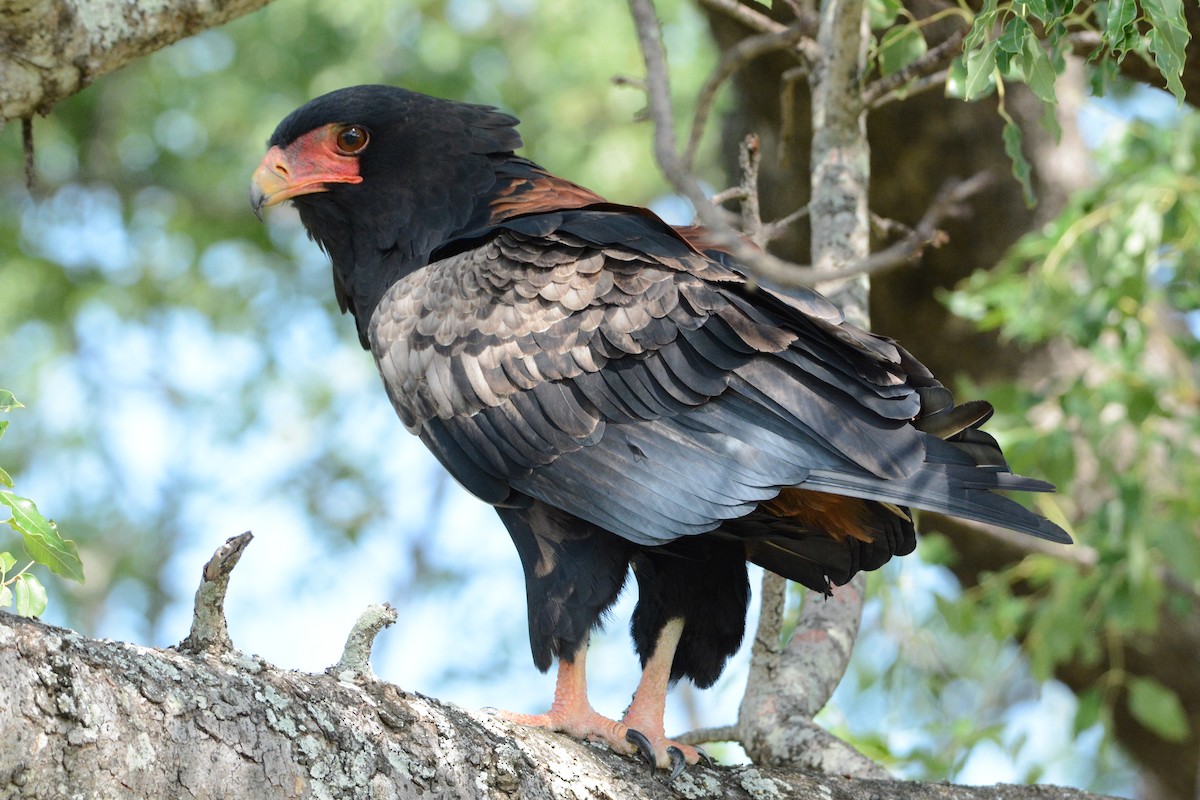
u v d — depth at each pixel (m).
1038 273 11.64
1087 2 8.98
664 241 7.40
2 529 18.33
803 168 13.23
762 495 6.82
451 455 7.44
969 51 6.91
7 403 5.81
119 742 4.52
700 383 7.00
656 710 7.26
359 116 8.45
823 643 8.15
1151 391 11.73
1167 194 11.38
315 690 5.33
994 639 13.04
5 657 4.32
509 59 21.34
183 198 22.53
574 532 7.25
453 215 8.35
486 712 6.86
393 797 5.28
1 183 22.27
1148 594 12.01
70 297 22.19
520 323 7.27
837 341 7.05
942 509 6.54
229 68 21.19
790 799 6.73
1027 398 12.05
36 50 6.61
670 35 19.64
